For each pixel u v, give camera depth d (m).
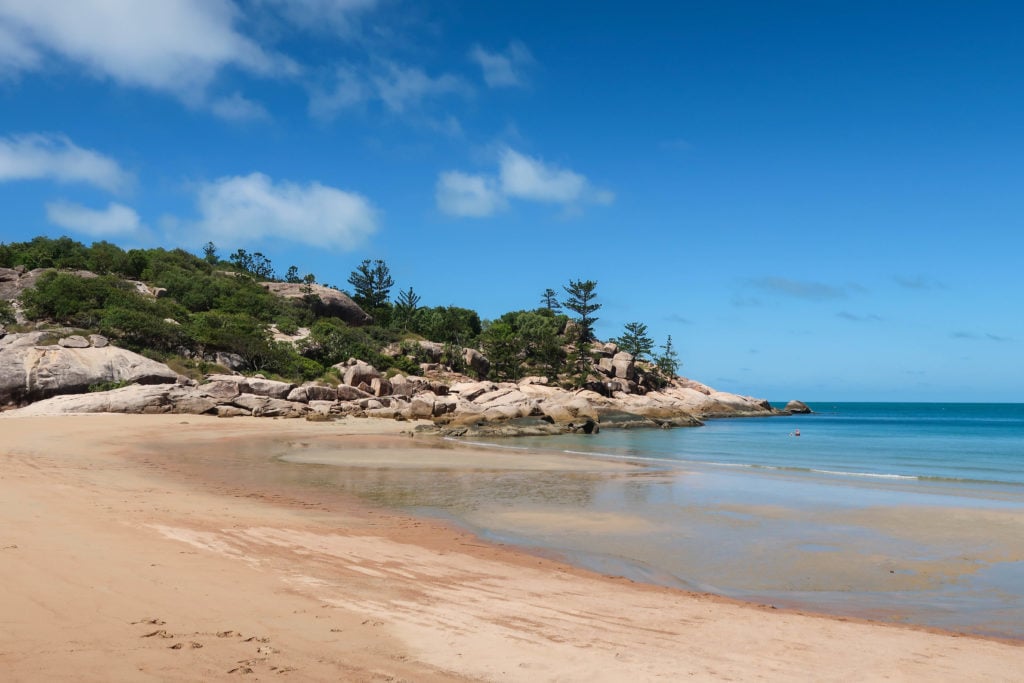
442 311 127.94
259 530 12.99
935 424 94.44
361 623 7.71
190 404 51.91
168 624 7.05
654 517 17.44
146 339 63.03
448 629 7.76
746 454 38.44
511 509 18.22
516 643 7.41
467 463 29.33
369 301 133.00
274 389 59.56
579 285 120.62
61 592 7.79
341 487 21.20
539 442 45.78
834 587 11.64
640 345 125.06
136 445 32.28
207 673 5.80
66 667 5.64
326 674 6.04
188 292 85.25
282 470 24.98
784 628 8.94
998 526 16.72
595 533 15.48
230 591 8.53
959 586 11.76
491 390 75.06
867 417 129.62
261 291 97.56
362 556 11.59
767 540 15.02
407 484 22.39
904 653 8.01
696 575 12.22
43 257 83.88
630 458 34.12
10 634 6.34
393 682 5.96
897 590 11.52
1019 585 11.84
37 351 52.31
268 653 6.44
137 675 5.61
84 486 16.95
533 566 12.10
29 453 25.23
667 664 7.04
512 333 124.69
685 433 59.91
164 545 10.81
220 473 23.20
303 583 9.35
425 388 73.75
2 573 8.30
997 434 65.50
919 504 19.91
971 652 8.16
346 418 56.09
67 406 47.12
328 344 80.94
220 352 67.69
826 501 20.31
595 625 8.44
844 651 7.98
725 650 7.74
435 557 12.10
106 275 83.25
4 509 12.57
